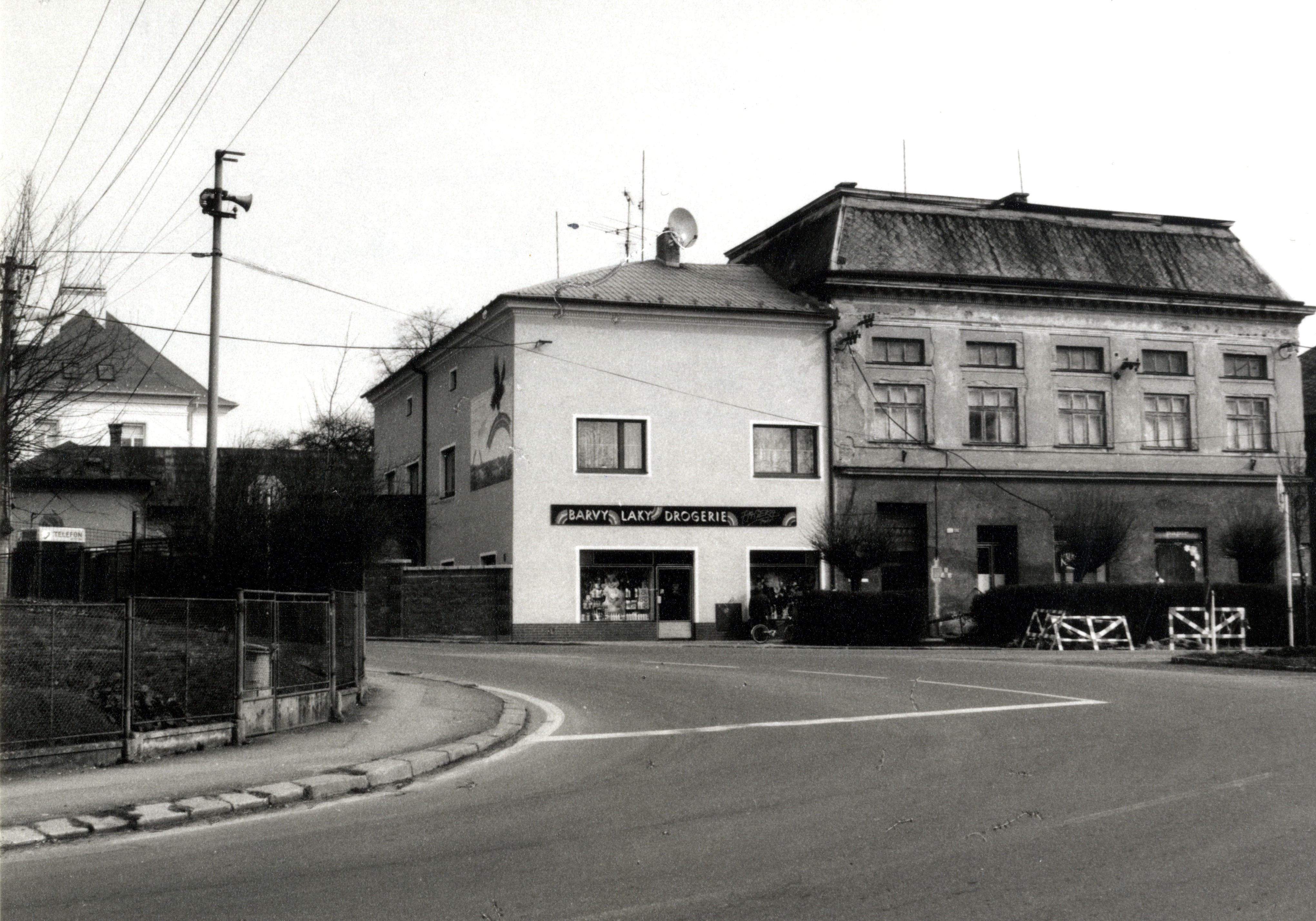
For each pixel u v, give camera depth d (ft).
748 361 129.59
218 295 81.46
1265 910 23.21
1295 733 47.70
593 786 39.29
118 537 138.10
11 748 39.75
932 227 139.64
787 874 26.63
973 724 52.65
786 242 146.00
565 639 121.80
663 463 126.31
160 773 40.34
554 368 124.36
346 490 81.66
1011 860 27.55
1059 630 110.01
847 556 121.49
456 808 35.86
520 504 122.31
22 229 65.16
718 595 126.41
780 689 67.77
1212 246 149.79
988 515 135.13
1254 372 146.30
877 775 39.73
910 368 133.90
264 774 40.11
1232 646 113.70
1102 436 139.95
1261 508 143.64
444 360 146.51
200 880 27.48
